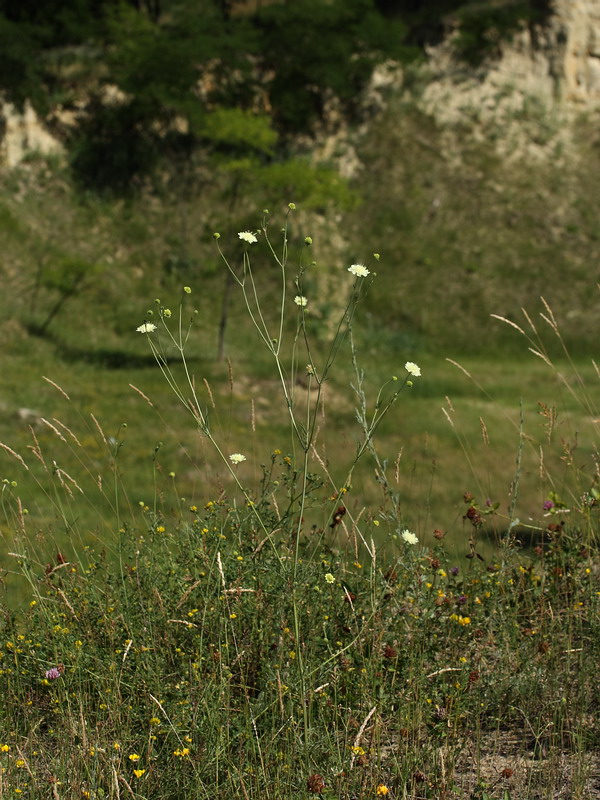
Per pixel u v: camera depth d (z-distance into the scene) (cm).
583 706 347
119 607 389
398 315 4125
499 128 4984
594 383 3491
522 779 322
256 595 354
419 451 2222
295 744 306
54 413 2589
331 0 4900
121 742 319
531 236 4597
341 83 4641
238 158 4459
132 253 4100
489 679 363
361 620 373
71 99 4450
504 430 2602
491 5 5200
